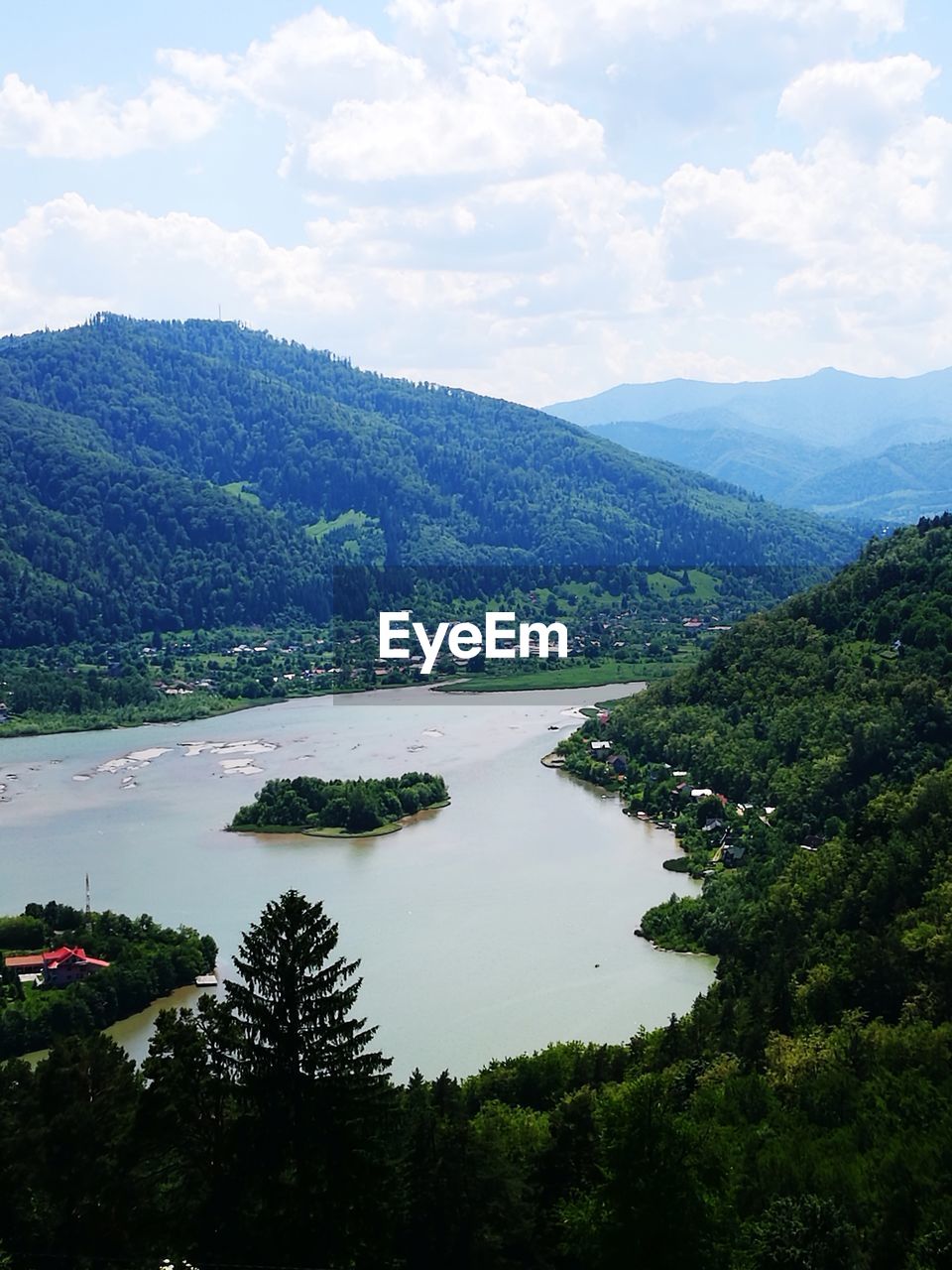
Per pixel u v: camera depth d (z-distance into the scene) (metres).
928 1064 104.19
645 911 172.88
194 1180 71.50
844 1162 89.50
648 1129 74.81
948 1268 76.50
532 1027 133.38
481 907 175.00
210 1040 73.25
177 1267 69.81
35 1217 73.81
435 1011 137.38
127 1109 78.00
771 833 191.88
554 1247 78.50
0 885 189.50
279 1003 71.56
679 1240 72.94
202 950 155.50
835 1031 113.81
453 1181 73.44
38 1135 75.50
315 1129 69.94
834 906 143.38
